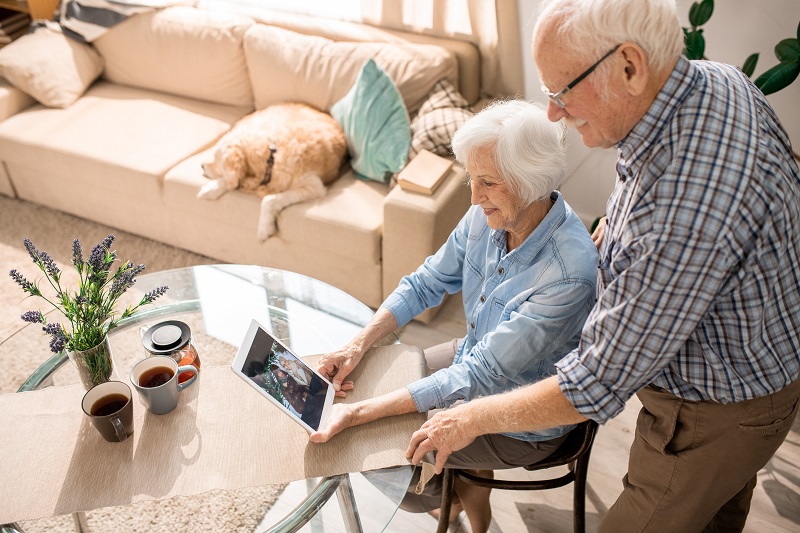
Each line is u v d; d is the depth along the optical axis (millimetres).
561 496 1947
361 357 1505
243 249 2699
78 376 1511
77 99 3109
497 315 1509
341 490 1255
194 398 1386
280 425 1330
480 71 2857
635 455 1429
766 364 1174
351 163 2648
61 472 1231
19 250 2871
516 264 1451
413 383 1388
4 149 2918
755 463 1299
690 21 2158
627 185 1193
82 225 3035
